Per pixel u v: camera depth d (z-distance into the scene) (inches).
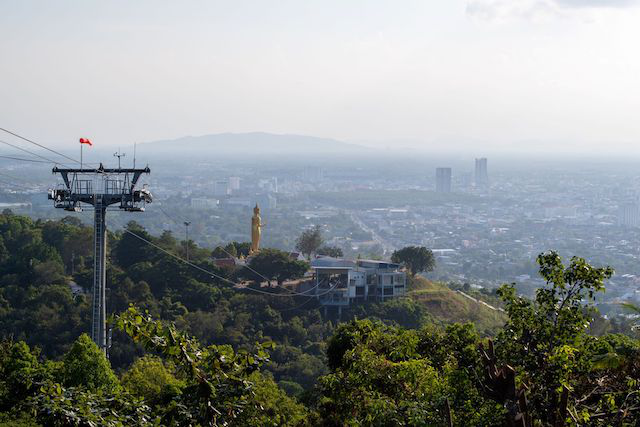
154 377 1534.2
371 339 1197.1
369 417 852.6
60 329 3034.0
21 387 1181.1
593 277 930.1
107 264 3681.1
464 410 839.7
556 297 954.1
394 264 3818.9
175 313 3181.6
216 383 657.6
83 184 1685.5
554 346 921.5
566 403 760.3
